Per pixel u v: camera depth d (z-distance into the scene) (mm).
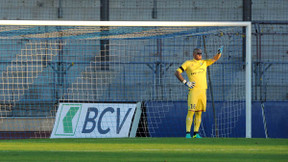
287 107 38938
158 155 17266
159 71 51500
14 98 50594
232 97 45906
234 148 19703
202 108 27562
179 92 50750
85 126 31547
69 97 51156
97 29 39031
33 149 19859
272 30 55594
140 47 52750
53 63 52250
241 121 38344
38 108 49188
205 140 24109
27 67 49531
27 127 44031
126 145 21344
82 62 51844
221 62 44844
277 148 19734
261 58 55156
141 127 37750
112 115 31969
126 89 51969
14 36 42250
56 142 23938
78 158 16469
